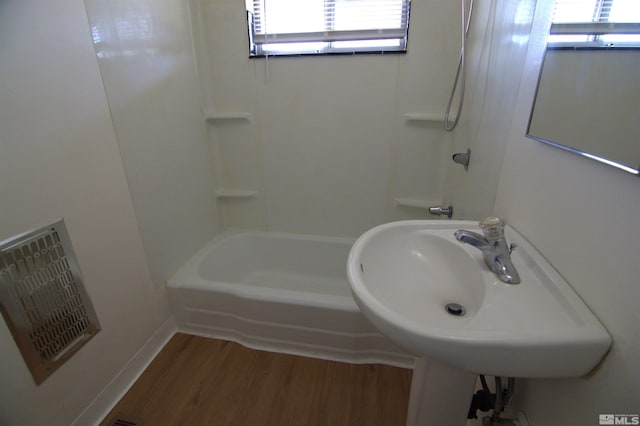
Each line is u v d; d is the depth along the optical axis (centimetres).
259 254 214
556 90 68
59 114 102
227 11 167
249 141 194
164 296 160
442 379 81
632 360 48
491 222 74
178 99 164
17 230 91
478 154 121
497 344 54
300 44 171
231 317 159
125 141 130
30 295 95
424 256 98
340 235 207
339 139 183
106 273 123
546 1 74
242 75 179
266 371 145
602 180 56
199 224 190
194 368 147
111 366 128
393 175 185
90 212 115
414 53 158
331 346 149
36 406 98
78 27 107
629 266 49
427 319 79
